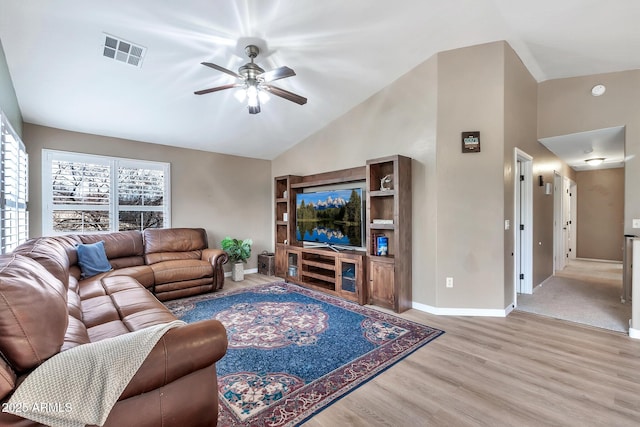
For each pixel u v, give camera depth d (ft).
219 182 18.11
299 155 17.85
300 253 15.58
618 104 12.26
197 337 4.69
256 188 19.75
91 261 11.86
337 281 13.44
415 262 11.88
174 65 10.04
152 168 15.85
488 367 7.41
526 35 10.14
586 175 24.11
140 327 6.58
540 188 15.16
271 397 6.25
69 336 5.14
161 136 15.15
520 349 8.34
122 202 14.92
